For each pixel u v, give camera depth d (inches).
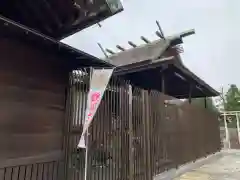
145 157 249.8
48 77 171.3
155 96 289.7
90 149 187.5
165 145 300.5
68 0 189.6
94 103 173.2
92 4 191.3
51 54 173.6
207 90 460.4
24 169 152.2
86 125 168.9
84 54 171.2
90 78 183.0
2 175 140.8
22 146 151.7
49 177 166.9
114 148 210.7
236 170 375.2
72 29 232.4
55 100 175.0
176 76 389.4
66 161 177.3
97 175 191.8
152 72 372.5
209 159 475.8
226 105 1550.2
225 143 800.9
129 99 235.6
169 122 321.1
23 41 153.8
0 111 141.5
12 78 148.6
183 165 350.9
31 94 159.2
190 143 396.2
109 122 208.7
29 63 159.3
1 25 130.4
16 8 203.3
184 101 389.1
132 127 235.8
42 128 164.7
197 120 448.5
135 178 230.2
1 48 144.1
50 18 216.4
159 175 272.1
